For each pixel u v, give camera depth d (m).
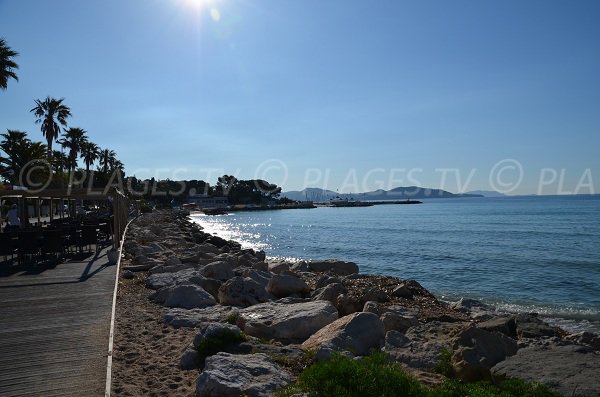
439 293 19.25
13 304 9.84
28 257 16.52
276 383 5.59
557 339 7.79
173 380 6.18
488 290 19.78
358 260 30.44
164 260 17.42
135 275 14.18
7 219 30.84
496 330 8.71
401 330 8.99
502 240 42.00
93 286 11.80
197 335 7.21
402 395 5.25
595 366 6.09
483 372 6.44
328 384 5.18
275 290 12.32
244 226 75.62
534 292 19.27
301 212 140.75
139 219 50.75
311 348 7.15
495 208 133.88
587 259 28.59
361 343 7.45
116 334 8.12
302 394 5.15
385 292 13.42
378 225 68.94
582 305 16.78
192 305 10.47
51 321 8.58
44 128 53.38
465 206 163.75
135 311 9.91
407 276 23.81
